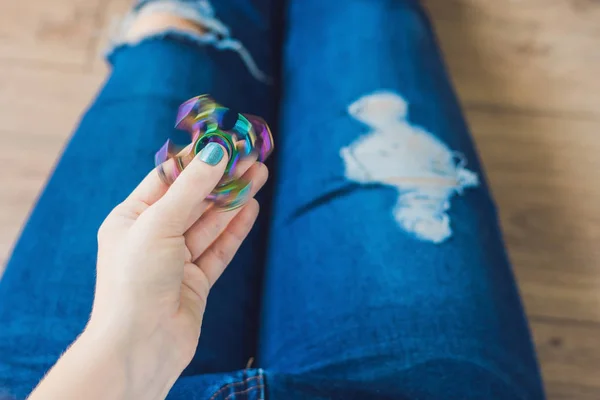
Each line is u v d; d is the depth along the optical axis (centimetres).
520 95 74
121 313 34
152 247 35
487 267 47
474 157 54
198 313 39
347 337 44
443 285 45
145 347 35
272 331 48
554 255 65
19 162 69
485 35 78
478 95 74
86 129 53
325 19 61
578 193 68
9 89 73
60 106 73
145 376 35
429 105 54
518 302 48
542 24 79
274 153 57
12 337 44
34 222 49
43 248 48
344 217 49
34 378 43
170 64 54
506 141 71
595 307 62
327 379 42
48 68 75
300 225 50
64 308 45
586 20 79
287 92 60
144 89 52
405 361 43
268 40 64
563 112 73
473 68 76
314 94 57
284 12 68
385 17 58
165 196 35
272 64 64
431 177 50
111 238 36
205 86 53
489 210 51
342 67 56
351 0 60
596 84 75
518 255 65
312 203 51
